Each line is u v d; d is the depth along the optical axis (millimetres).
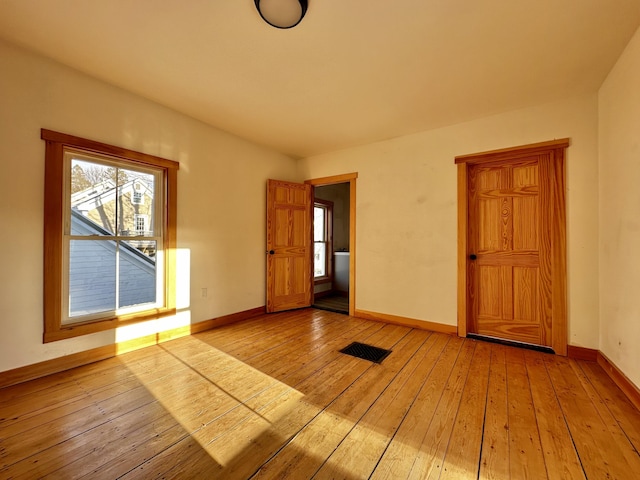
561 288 2664
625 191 2045
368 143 3932
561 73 2301
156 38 1958
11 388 1999
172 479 1258
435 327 3320
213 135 3426
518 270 2988
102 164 2562
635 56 1878
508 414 1738
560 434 1559
